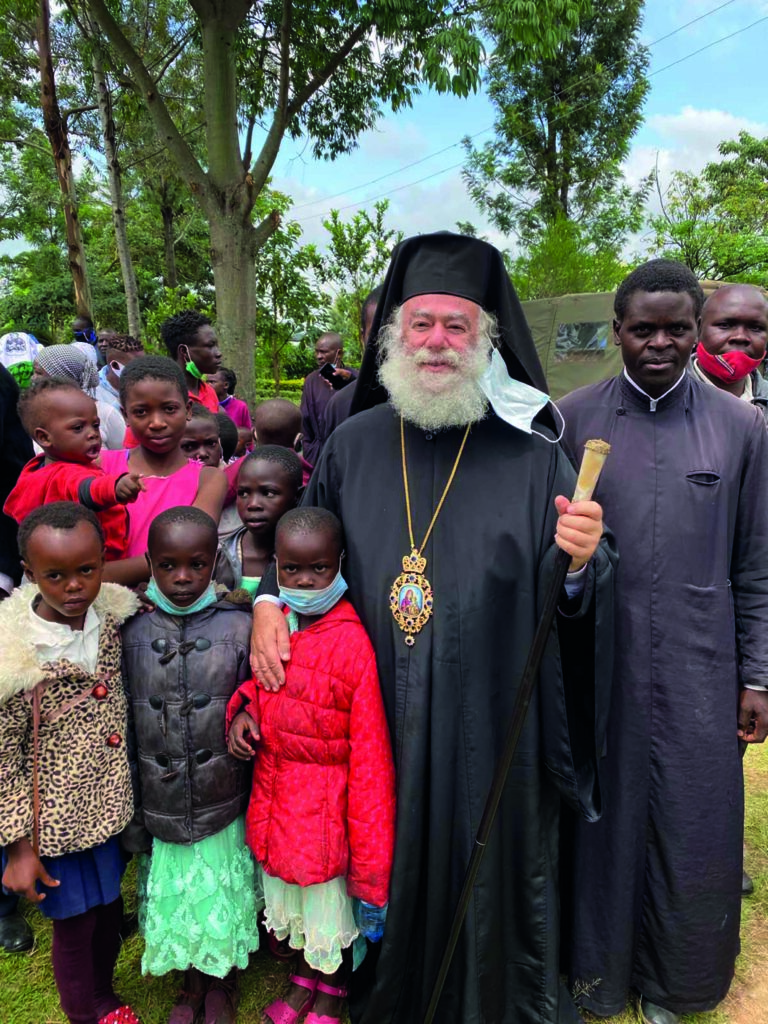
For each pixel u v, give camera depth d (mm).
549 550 1952
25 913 2736
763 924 2709
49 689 1824
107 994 2156
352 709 1942
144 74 8836
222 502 2627
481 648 1954
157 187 22703
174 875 2008
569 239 17312
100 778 1900
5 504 2482
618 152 21328
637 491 2121
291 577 1992
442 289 2033
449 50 7492
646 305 2016
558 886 2209
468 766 1950
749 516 2168
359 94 10891
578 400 2328
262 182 9500
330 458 2336
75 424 2312
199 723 1992
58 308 26719
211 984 2221
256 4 9633
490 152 21672
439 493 2078
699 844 2125
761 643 2158
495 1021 2045
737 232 16797
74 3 9656
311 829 1942
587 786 1986
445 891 1973
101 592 2006
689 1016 2309
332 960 1972
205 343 4707
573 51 20250
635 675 2121
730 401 2191
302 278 15281
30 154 20141
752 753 3895
